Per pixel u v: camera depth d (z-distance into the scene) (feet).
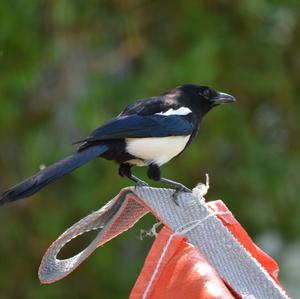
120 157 24.48
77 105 45.80
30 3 44.16
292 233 49.24
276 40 47.39
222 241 16.87
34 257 47.78
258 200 48.19
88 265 46.88
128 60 48.47
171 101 26.58
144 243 48.14
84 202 45.91
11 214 47.85
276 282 17.44
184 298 15.99
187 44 46.29
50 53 45.65
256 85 46.60
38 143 46.98
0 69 44.52
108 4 47.67
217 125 45.50
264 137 49.80
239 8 46.01
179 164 45.42
